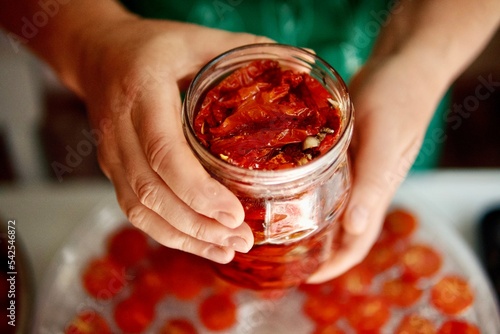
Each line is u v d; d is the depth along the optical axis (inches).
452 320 21.8
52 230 25.1
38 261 24.6
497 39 37.3
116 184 18.5
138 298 22.6
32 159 34.4
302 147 15.5
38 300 22.9
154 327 22.4
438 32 22.0
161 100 16.9
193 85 16.0
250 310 22.7
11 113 32.1
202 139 15.8
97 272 23.0
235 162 15.3
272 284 19.2
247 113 15.8
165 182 16.1
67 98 38.6
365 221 18.8
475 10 22.3
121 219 24.3
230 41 18.9
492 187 25.5
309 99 16.2
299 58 16.5
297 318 22.5
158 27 19.4
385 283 22.8
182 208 16.3
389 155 19.5
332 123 15.8
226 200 15.3
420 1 22.7
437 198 25.4
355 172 19.3
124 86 17.9
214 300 22.5
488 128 39.6
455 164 38.2
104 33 20.2
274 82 16.5
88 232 24.0
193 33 19.0
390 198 20.5
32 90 32.1
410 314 22.3
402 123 20.1
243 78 16.5
